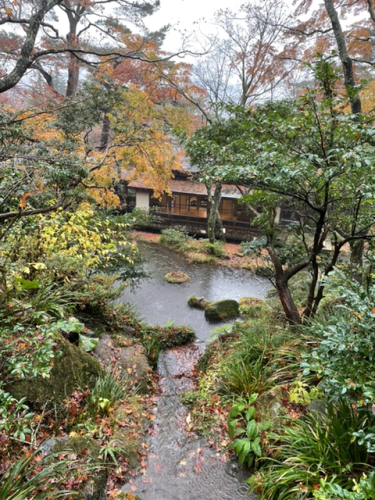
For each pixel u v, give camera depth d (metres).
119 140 9.38
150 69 12.97
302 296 7.72
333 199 3.93
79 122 8.60
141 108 11.34
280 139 4.07
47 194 5.12
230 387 4.43
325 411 3.12
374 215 4.00
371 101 8.42
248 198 4.79
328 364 2.22
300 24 10.51
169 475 3.23
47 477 2.22
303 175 3.59
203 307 10.91
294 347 4.35
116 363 5.04
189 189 19.77
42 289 3.34
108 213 9.31
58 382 3.67
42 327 2.23
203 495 2.99
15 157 4.73
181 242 17.73
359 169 3.11
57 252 5.30
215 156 4.73
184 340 8.10
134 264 8.17
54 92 15.16
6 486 1.99
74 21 16.67
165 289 12.41
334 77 3.90
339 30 7.69
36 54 8.60
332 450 2.58
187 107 15.45
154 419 4.25
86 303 5.79
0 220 4.19
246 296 12.26
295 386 3.68
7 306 2.44
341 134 3.60
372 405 2.03
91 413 3.68
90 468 2.55
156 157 10.60
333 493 1.97
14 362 2.09
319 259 5.28
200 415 4.22
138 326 7.24
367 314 2.07
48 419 3.31
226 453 3.50
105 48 16.61
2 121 5.58
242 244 5.96
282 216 17.12
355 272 4.92
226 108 5.00
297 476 2.49
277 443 3.13
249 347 4.80
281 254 5.38
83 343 2.13
